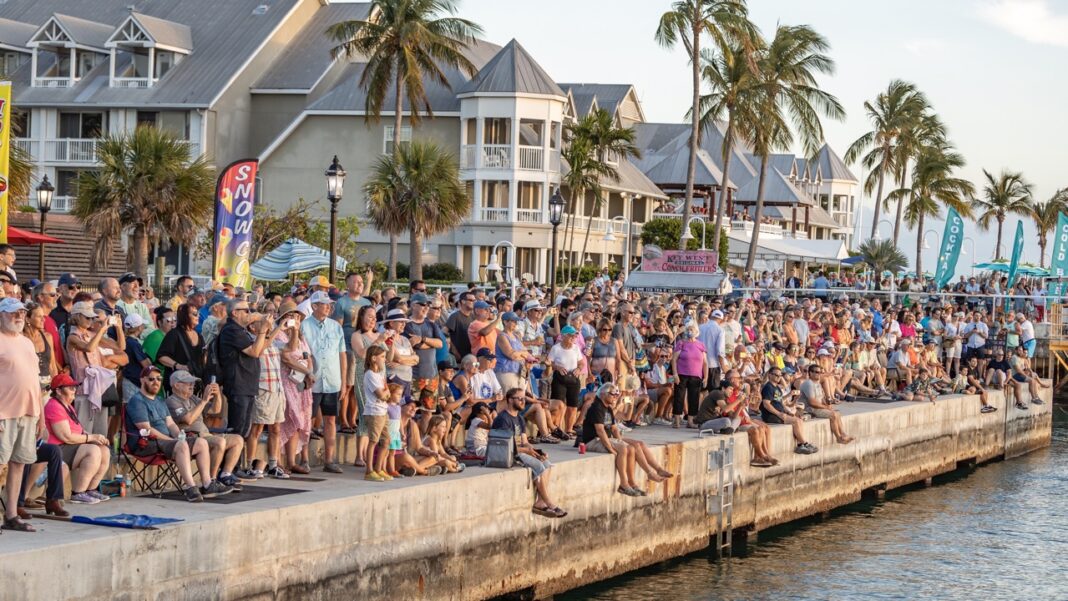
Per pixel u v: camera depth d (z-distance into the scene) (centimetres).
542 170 6600
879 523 2892
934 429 3641
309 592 1564
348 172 6725
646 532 2280
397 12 5941
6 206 2172
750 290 4562
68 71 7044
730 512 2517
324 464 1884
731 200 8625
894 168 9931
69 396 1452
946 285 5288
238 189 2423
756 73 6347
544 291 3803
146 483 1595
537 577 2000
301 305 2005
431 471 1855
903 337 3769
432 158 5325
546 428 2259
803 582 2273
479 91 6500
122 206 4378
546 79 6619
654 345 2636
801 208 10931
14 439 1303
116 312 1656
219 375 1655
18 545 1260
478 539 1859
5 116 2161
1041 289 6341
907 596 2217
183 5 7425
